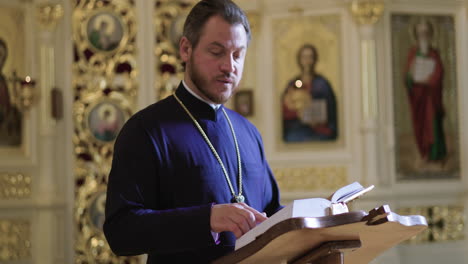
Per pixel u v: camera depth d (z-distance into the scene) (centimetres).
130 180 244
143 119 261
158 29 808
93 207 784
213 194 258
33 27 785
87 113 795
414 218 206
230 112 296
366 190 226
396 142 800
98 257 779
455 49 822
